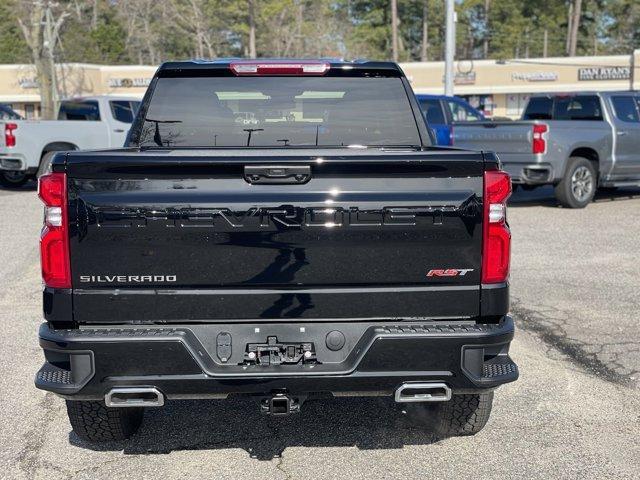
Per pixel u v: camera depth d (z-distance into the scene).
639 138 13.79
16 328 6.46
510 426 4.48
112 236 3.33
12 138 14.91
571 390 5.04
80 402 3.93
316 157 3.31
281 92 4.54
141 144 4.50
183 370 3.37
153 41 89.81
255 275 3.37
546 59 61.50
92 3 88.75
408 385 3.43
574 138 12.88
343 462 4.02
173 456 4.10
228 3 84.44
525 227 11.30
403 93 4.59
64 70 61.44
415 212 3.36
